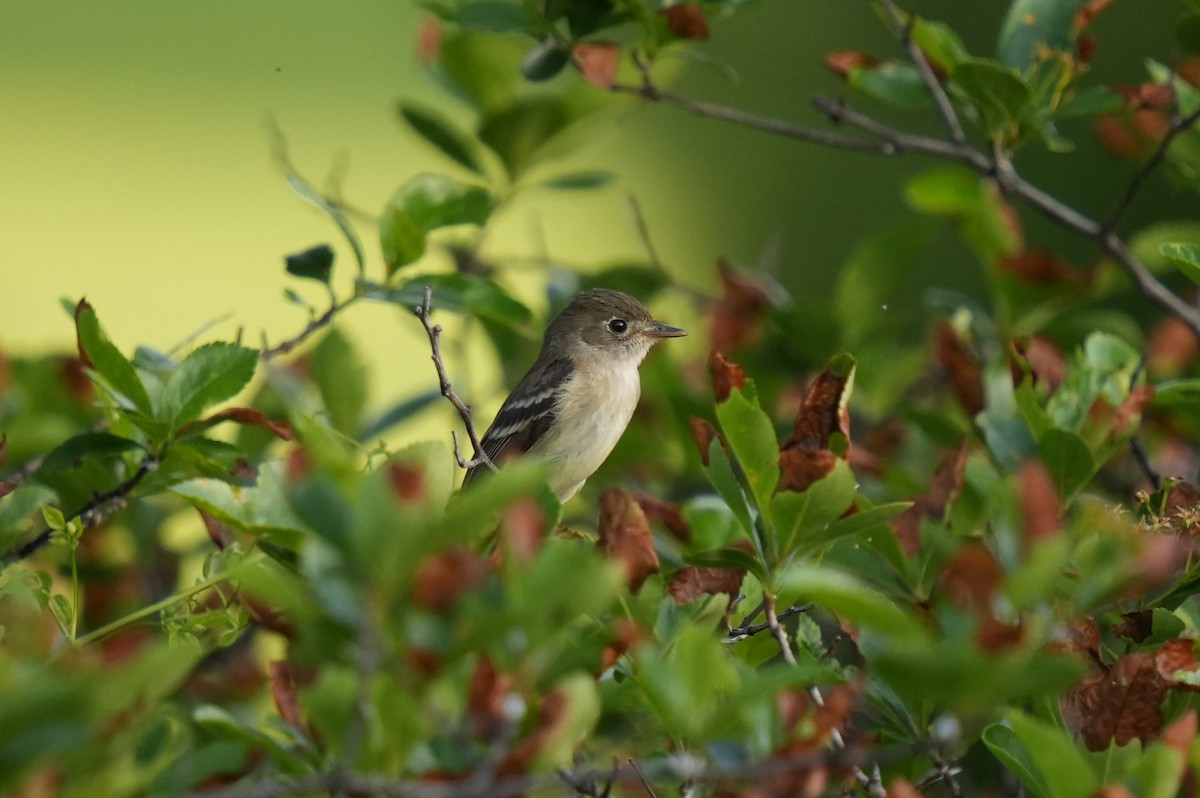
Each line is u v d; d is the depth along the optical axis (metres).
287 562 6.54
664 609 6.53
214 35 33.84
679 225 28.14
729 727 5.49
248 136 30.78
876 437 11.59
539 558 4.97
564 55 10.88
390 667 4.93
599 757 6.87
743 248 27.02
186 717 6.64
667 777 5.69
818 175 27.81
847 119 10.89
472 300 9.50
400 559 4.68
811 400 7.10
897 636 5.55
